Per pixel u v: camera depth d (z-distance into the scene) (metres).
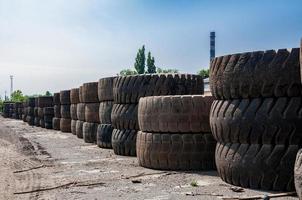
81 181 9.08
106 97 15.66
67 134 24.36
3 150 16.67
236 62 7.98
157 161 10.26
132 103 13.08
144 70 62.78
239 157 7.87
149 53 62.28
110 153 14.03
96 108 17.64
